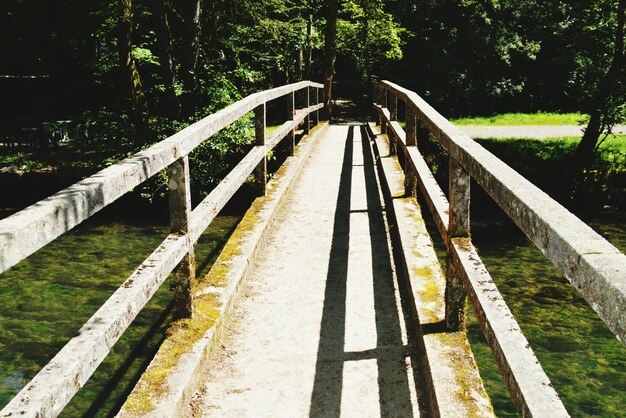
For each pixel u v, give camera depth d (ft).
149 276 8.39
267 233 17.67
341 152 36.27
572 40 71.20
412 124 19.56
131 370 27.35
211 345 10.81
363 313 12.81
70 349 6.23
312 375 10.44
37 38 98.68
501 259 45.73
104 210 57.98
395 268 15.42
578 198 63.46
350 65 131.44
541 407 4.92
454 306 10.31
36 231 5.10
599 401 26.99
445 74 111.04
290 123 26.96
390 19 96.43
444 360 9.45
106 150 58.90
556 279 41.39
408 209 18.08
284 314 12.79
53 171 64.80
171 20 69.21
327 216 20.22
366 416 9.30
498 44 107.55
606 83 65.00
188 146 10.63
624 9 63.98
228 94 58.34
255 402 9.68
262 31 80.53
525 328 34.06
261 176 20.22
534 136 83.66
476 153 7.85
